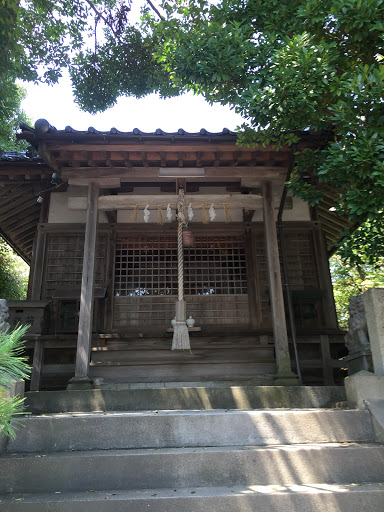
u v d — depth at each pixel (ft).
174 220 25.40
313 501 7.98
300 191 15.06
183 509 7.86
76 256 24.81
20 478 8.90
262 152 20.20
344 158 11.27
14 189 25.46
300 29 13.28
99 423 10.72
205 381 20.63
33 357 21.90
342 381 23.24
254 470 9.16
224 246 25.43
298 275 24.64
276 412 11.13
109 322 23.49
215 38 13.32
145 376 21.26
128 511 7.84
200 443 10.65
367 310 13.33
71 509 7.82
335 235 30.83
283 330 18.84
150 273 24.76
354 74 10.96
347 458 9.37
